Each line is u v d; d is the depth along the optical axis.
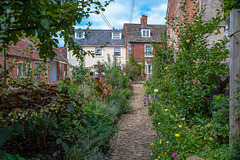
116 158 2.59
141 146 2.98
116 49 21.97
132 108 5.77
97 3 1.90
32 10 1.36
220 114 2.43
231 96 2.09
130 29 22.42
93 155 2.35
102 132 3.14
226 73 2.98
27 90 2.11
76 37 20.95
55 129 2.46
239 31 2.03
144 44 21.30
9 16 1.31
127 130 3.77
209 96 3.15
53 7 1.43
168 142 2.57
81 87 5.65
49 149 2.31
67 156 2.17
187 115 3.28
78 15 1.94
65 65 19.88
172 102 3.70
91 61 21.03
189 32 3.77
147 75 19.92
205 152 2.27
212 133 2.45
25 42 10.42
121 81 8.51
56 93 2.19
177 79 3.62
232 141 2.07
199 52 3.17
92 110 3.78
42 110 1.81
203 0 5.14
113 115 4.23
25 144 2.23
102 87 5.35
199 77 2.96
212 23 3.27
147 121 4.35
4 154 1.70
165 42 7.16
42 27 1.47
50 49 2.02
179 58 3.62
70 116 2.34
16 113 1.64
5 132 1.66
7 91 2.19
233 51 2.05
